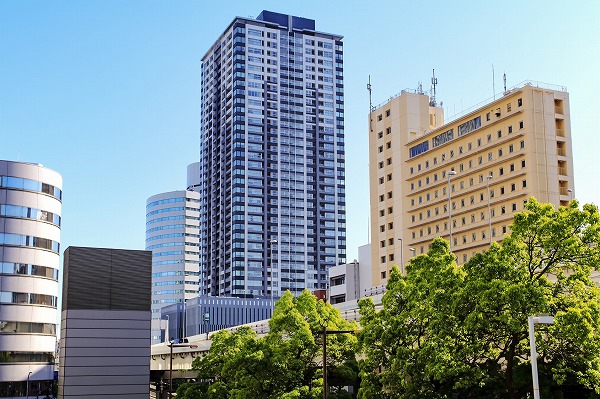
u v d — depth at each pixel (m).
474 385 46.09
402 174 154.50
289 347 61.31
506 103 130.88
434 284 47.47
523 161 125.56
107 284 90.19
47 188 114.19
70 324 87.50
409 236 150.62
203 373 74.69
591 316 40.09
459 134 140.25
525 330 42.38
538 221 44.66
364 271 163.75
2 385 104.81
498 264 44.12
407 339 50.00
